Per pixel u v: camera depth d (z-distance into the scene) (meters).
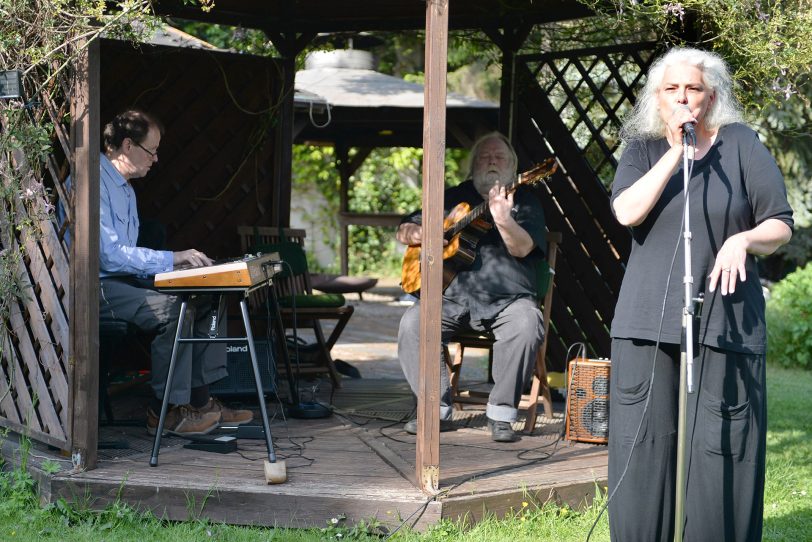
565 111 6.21
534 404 4.80
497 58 6.62
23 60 3.62
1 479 3.74
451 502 3.46
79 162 3.57
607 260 5.87
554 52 6.02
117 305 4.18
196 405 4.45
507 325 4.52
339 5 6.20
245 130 6.56
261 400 3.72
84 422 3.67
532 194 4.88
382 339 10.31
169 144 6.25
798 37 3.94
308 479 3.66
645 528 2.78
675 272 2.70
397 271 18.91
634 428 2.77
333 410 5.21
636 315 2.75
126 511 3.49
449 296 4.68
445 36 3.30
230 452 4.11
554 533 3.53
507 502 3.61
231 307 6.11
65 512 3.53
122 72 6.02
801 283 10.51
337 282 13.20
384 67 17.97
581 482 3.80
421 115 10.88
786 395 7.68
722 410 2.66
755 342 2.67
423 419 3.51
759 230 2.60
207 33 14.77
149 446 4.18
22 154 3.82
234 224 6.56
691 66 2.67
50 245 3.77
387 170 18.92
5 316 4.07
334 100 10.69
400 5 6.11
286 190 6.72
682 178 2.72
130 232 4.39
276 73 6.60
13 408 4.14
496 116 10.73
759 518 2.73
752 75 4.07
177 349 3.83
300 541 3.33
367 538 3.38
